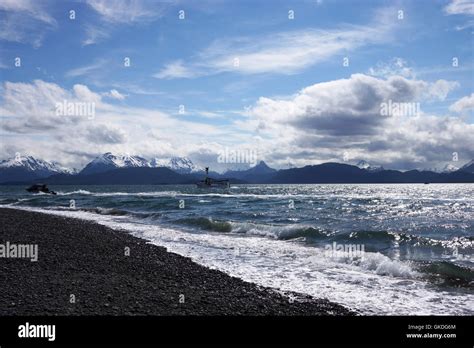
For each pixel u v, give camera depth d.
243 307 11.18
